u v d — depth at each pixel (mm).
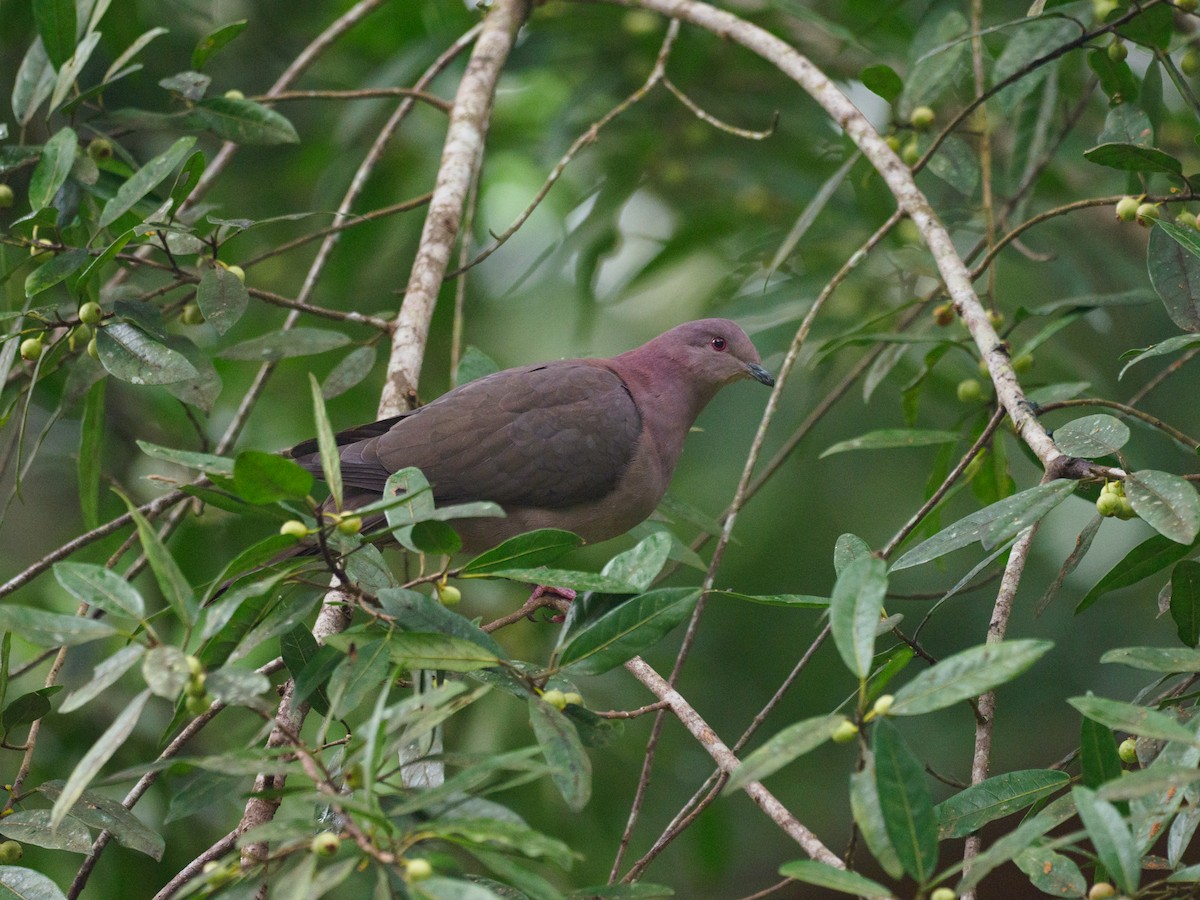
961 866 4777
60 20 9359
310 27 13984
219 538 11797
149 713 11195
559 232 14312
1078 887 5230
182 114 9758
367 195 13703
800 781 13922
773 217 13789
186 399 8508
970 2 11477
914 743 13930
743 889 14141
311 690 6043
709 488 13562
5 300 9469
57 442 13258
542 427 9477
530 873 4887
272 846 6047
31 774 10891
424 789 5328
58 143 8414
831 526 13414
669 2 10758
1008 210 10852
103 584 5422
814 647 6945
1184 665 5477
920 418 13414
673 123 13562
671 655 13258
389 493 6152
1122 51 9000
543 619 10047
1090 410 11227
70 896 6645
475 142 10602
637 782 12250
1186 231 7160
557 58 13578
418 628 6000
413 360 9484
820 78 9758
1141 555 6621
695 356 10711
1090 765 5434
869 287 12797
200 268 8922
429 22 13648
